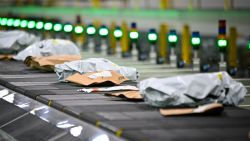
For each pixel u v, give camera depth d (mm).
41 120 2359
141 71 4387
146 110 2164
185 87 2150
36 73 3434
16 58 4031
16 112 2609
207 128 1846
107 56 5418
